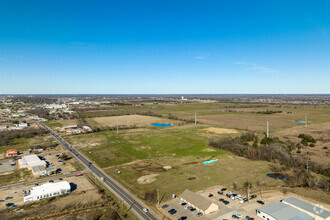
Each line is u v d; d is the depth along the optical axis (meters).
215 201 72.62
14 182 88.62
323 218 59.22
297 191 79.94
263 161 114.50
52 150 137.38
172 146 144.00
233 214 64.50
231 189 81.56
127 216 63.81
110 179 91.56
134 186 84.50
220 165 107.88
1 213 64.94
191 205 69.31
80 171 100.88
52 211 65.75
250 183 84.50
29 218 62.06
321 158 115.25
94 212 65.56
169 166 106.94
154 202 72.25
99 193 78.69
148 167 105.69
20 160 114.00
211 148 139.50
